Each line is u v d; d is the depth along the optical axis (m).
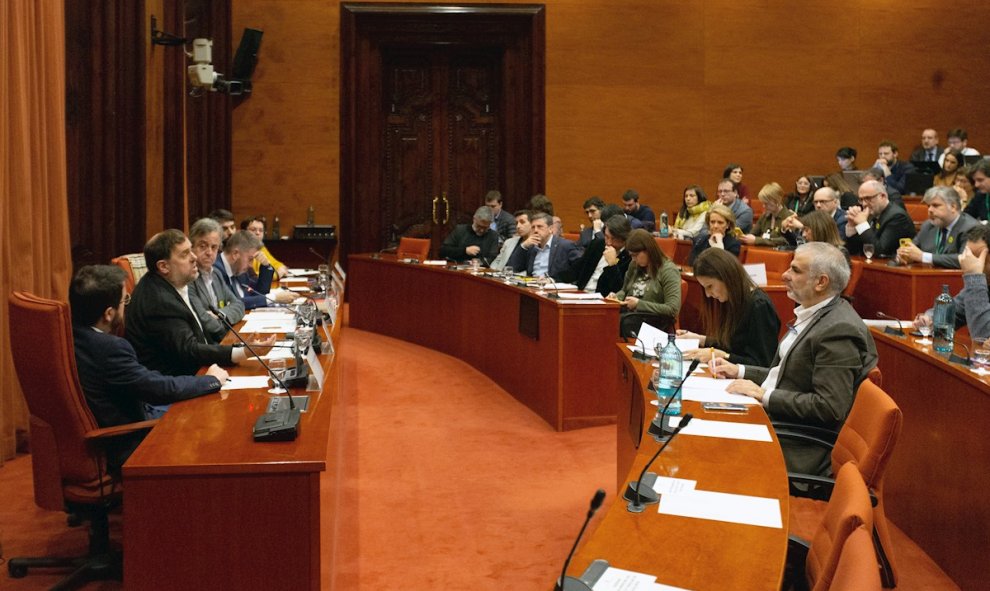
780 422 3.35
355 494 4.51
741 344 3.98
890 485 4.21
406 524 4.09
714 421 2.97
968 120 11.45
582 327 5.72
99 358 3.29
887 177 10.32
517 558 3.69
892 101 11.41
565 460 5.09
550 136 11.13
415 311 8.96
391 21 10.98
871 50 11.37
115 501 3.23
